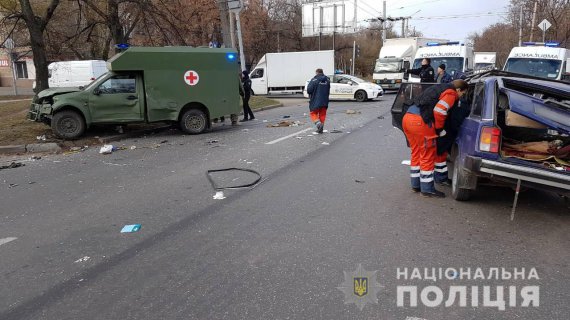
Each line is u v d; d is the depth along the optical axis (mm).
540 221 5285
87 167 8805
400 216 5469
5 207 6305
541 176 5035
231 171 7977
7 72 46938
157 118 12445
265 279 3910
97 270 4195
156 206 6082
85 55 29062
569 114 5285
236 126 14594
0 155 10438
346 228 5082
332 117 16656
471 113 6000
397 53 30938
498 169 5188
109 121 12039
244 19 38531
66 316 3439
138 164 8914
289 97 30859
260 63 31516
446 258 4273
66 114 11586
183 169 8297
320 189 6715
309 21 41062
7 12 17234
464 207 5809
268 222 5332
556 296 3590
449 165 6977
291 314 3355
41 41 15227
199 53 12609
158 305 3541
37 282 4004
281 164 8477
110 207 6113
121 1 17562
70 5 21203
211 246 4660
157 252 4551
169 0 19078
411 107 6273
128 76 12109
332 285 3779
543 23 24688
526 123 5633
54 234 5168
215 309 3455
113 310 3498
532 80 5992
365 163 8461
